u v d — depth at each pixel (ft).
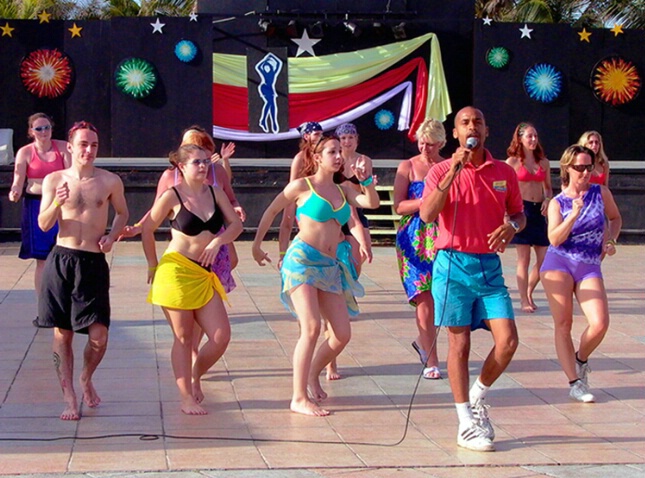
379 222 54.34
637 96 67.26
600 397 23.79
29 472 17.46
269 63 63.26
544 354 28.17
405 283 25.44
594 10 91.76
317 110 64.18
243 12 62.64
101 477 17.26
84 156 20.80
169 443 19.39
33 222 30.35
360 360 27.12
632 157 67.72
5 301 34.83
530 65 64.03
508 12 94.89
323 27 63.72
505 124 64.39
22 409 21.66
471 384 24.56
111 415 21.29
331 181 22.00
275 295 36.99
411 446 19.63
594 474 18.15
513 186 19.76
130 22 61.11
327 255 21.91
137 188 51.96
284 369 25.72
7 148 60.64
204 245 21.29
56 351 21.20
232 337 29.58
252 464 18.20
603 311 22.95
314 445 19.52
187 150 21.09
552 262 23.57
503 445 19.90
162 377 24.66
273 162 58.80
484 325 19.84
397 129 65.00
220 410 21.89
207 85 61.82
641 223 54.80
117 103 61.52
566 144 64.75
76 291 20.68
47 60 62.80
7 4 97.71
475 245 19.31
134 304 34.40
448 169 19.40
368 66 64.13
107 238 20.94
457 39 64.90
